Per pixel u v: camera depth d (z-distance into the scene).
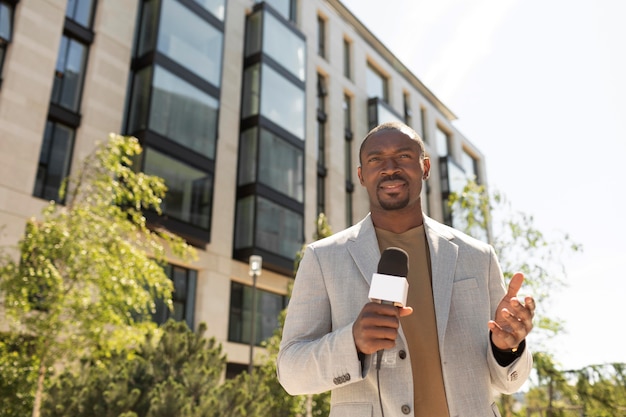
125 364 7.08
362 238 1.80
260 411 7.20
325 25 28.36
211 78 18.95
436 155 33.97
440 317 1.60
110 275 8.41
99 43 16.05
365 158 1.81
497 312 1.55
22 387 7.81
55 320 7.80
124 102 16.25
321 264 1.77
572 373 8.26
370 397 1.53
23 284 7.88
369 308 1.36
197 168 17.28
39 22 14.56
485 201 10.59
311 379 1.49
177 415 5.99
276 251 19.11
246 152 19.97
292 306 1.76
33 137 13.59
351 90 28.28
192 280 17.00
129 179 9.91
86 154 14.76
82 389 6.38
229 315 17.77
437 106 37.53
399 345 1.55
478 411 1.50
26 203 12.96
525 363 1.57
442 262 1.72
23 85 13.75
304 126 22.48
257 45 21.61
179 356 7.48
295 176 21.11
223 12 20.34
